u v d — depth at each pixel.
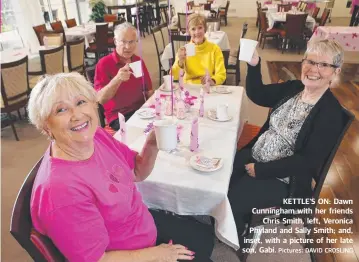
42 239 0.77
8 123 3.40
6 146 2.92
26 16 5.88
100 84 2.03
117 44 1.97
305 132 1.36
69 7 7.79
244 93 2.23
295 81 1.64
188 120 1.74
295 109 1.46
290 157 1.37
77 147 0.89
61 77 0.87
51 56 3.54
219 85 2.34
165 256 1.01
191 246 1.16
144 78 2.19
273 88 1.69
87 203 0.82
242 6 10.70
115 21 6.22
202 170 1.24
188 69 2.48
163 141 1.04
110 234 0.96
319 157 1.32
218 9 8.71
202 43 2.41
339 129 1.30
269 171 1.39
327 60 1.27
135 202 1.05
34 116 0.85
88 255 0.82
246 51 1.58
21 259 1.64
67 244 0.79
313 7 8.16
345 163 2.35
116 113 2.12
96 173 0.90
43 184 0.79
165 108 1.85
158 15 8.98
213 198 1.16
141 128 1.65
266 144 1.55
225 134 1.56
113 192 0.92
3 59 3.61
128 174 1.06
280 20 6.13
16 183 2.32
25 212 0.80
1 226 1.86
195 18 2.33
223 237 1.16
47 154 0.89
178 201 1.23
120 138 1.53
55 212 0.76
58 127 0.85
